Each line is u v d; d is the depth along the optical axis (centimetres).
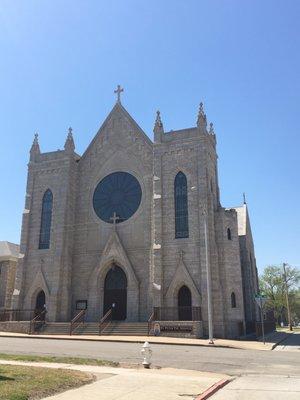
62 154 4931
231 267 4081
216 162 4891
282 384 1382
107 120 5019
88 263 4562
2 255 5822
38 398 1066
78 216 4797
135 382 1329
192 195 4225
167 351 2495
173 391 1192
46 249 4616
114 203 4659
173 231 4188
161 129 4581
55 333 3900
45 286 4453
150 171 4594
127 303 4188
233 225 4259
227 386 1343
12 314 4394
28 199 4906
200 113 4462
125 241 4453
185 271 4003
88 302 4384
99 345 2764
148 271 4256
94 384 1284
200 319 3800
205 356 2244
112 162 4834
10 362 1733
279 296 9400
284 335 4872
